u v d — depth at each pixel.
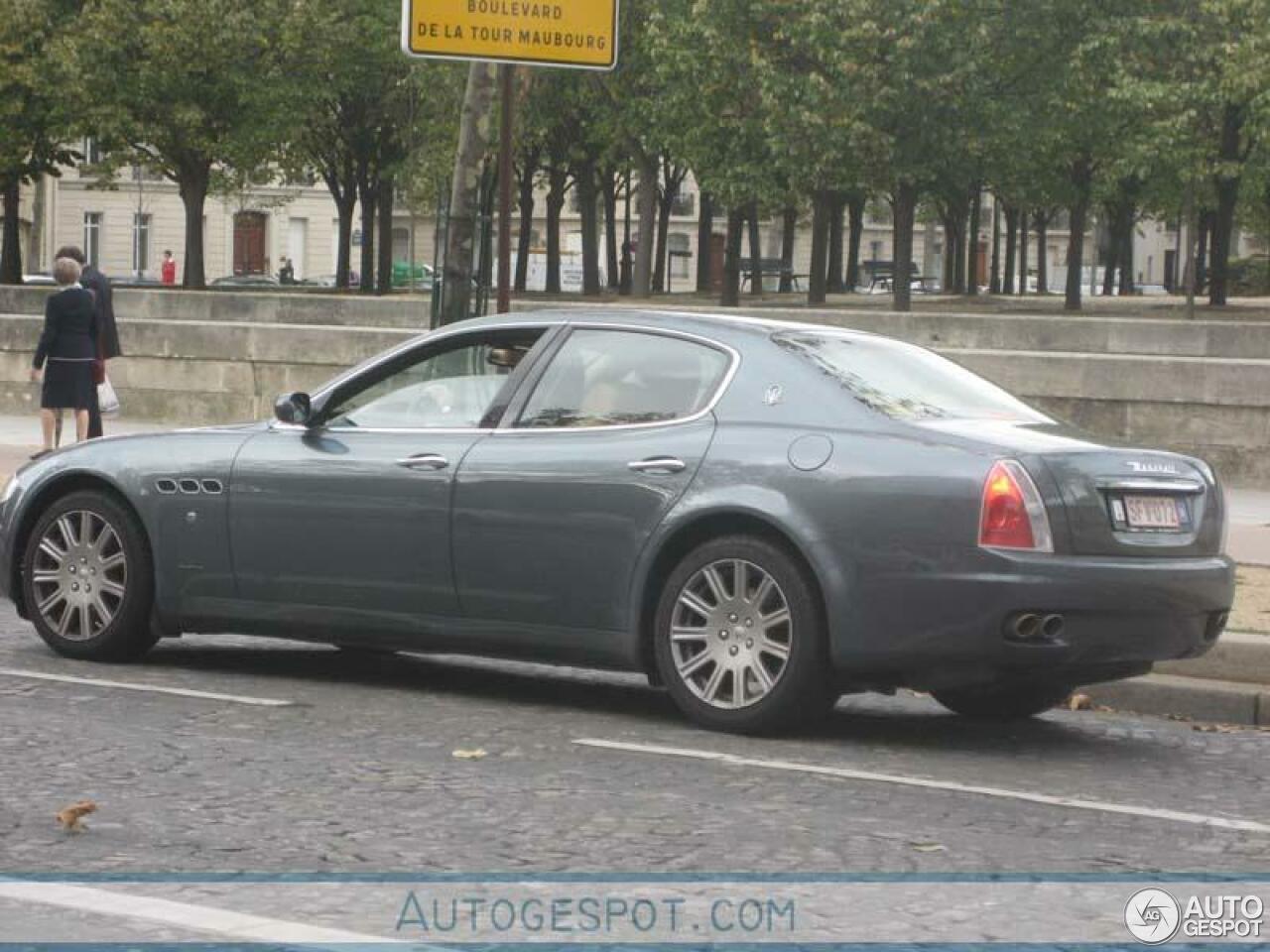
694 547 10.77
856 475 10.20
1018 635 9.91
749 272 101.94
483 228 21.30
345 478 11.61
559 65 19.45
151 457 12.36
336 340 30.09
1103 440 10.74
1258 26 52.72
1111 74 56.50
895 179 57.81
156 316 44.75
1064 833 8.43
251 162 68.25
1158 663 12.56
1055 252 151.25
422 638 11.49
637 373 11.11
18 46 66.94
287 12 66.25
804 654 10.28
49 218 107.69
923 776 9.66
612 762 9.76
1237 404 24.12
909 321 37.28
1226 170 55.84
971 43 55.75
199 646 13.78
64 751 9.66
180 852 7.65
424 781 9.13
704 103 59.88
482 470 11.20
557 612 11.02
